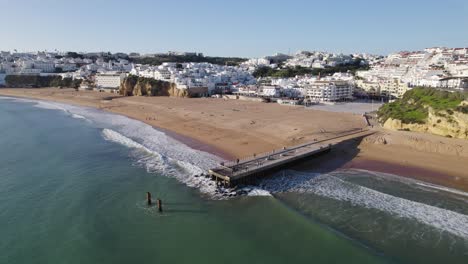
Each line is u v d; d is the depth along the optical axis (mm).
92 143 73750
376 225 38469
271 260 32375
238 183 50344
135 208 42719
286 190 48688
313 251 33625
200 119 101562
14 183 50000
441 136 70562
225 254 33375
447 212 41188
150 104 139875
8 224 38219
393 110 90625
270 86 165375
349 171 56188
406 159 61031
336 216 40688
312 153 62281
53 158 62375
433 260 32188
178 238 36094
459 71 148000
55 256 32719
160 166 58281
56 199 44812
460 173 53875
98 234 36625
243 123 92875
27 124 96000
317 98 151875
